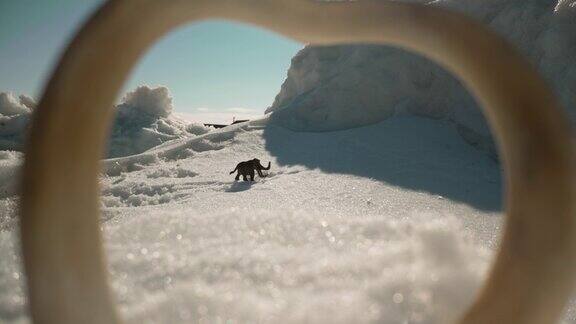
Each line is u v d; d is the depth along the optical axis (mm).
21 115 12961
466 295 1243
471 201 5523
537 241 761
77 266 728
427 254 1438
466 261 1422
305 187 6398
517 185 780
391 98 10305
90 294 740
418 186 6215
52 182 709
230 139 10773
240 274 1455
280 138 10422
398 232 1826
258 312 1182
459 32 833
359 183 6453
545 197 753
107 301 761
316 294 1295
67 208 717
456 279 1281
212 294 1263
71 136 719
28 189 709
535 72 808
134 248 1766
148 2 775
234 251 1652
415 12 864
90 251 739
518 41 8117
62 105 722
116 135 12945
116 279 1476
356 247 1701
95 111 738
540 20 7887
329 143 9273
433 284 1257
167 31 807
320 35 894
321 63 12234
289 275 1423
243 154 9852
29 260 714
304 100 11352
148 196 7070
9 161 8008
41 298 722
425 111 9797
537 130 766
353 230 1894
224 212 2188
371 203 5430
